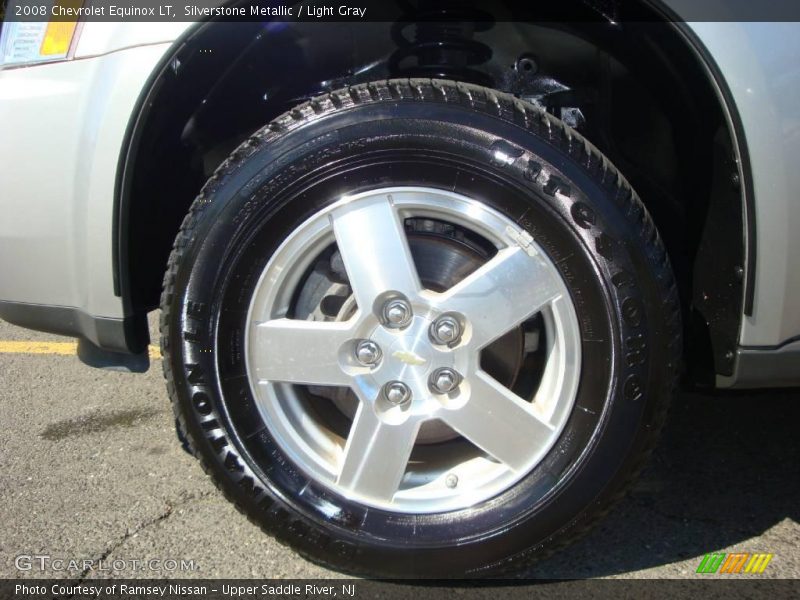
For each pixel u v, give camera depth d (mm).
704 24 1760
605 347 1812
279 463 1943
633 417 1821
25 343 3898
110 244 1979
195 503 2418
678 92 2041
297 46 2176
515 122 1791
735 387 1943
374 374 1881
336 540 1925
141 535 2254
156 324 3930
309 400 2055
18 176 1988
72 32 1934
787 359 1892
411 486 1977
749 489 2455
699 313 2021
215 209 1856
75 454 2738
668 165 2242
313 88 2262
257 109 2279
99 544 2213
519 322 1838
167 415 3043
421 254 1940
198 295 1877
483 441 1893
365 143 1794
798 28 1761
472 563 1917
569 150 1792
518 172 1775
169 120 2049
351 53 2215
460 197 1812
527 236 1810
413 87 1836
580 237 1783
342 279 1953
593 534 2236
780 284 1831
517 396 1896
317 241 1872
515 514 1885
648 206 2297
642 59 2088
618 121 2252
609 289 1787
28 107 1962
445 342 1849
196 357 1898
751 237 1811
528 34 2188
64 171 1959
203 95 2113
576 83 2238
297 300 1973
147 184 2061
